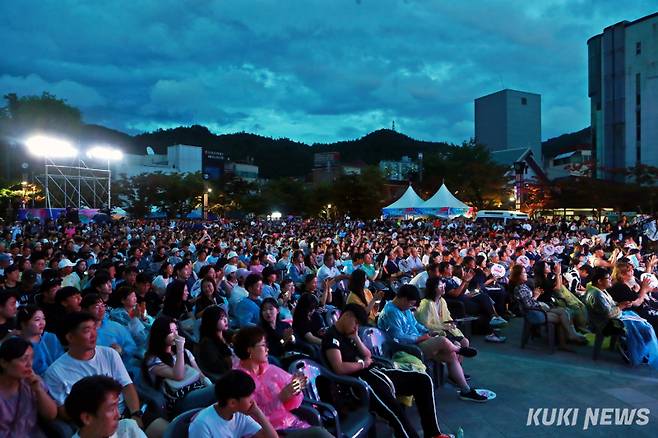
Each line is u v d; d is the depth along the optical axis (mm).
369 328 6148
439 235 25281
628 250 14516
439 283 7508
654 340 7312
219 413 3381
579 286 11188
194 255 14953
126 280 8219
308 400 4332
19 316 4605
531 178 63156
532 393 6262
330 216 61500
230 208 71000
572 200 47906
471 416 5543
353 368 4992
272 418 4023
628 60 62750
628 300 8109
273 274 9305
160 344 4711
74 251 14016
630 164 62625
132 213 62812
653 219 24312
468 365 7441
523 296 8586
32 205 47219
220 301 8195
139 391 4570
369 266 12258
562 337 8328
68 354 4105
